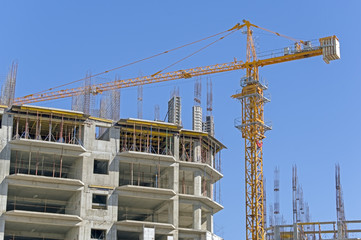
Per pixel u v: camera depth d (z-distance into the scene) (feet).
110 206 375.25
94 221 370.12
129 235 393.29
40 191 376.48
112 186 378.94
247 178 439.63
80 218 365.40
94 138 385.50
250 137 445.78
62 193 379.55
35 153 375.04
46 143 369.30
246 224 430.61
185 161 398.62
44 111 375.45
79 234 364.99
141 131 395.34
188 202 392.47
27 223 363.97
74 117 381.40
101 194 376.48
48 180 367.04
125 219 409.49
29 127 393.70
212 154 427.33
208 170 407.64
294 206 424.87
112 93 414.41
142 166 395.34
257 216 427.33
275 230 366.43
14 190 375.66
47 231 383.45
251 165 440.45
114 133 390.42
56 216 362.33
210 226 406.21
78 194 375.04
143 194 383.24
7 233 379.14
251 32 474.49
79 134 386.11
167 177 414.21
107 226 371.15
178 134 403.75
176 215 384.27
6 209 385.70
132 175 385.29
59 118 379.76
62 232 385.91
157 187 401.49
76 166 382.63
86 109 409.08
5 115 372.38
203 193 406.62
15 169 367.66
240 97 451.94
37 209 397.80
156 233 379.35
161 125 398.62
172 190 384.27
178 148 400.26
